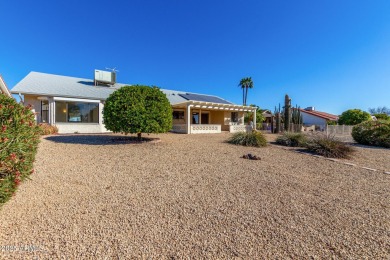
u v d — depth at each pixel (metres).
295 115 21.64
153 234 2.60
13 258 2.10
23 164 2.70
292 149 9.77
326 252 2.33
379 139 12.59
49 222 2.80
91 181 4.51
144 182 4.54
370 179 5.38
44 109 14.58
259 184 4.62
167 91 25.11
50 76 17.83
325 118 39.84
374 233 2.74
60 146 8.23
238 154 8.01
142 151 7.88
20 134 2.63
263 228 2.81
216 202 3.61
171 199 3.68
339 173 5.91
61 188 4.05
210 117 24.80
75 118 14.85
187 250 2.31
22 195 3.63
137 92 9.16
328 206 3.58
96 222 2.84
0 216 2.90
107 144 9.16
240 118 25.44
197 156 7.36
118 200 3.58
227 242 2.48
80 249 2.27
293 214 3.24
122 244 2.38
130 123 8.59
